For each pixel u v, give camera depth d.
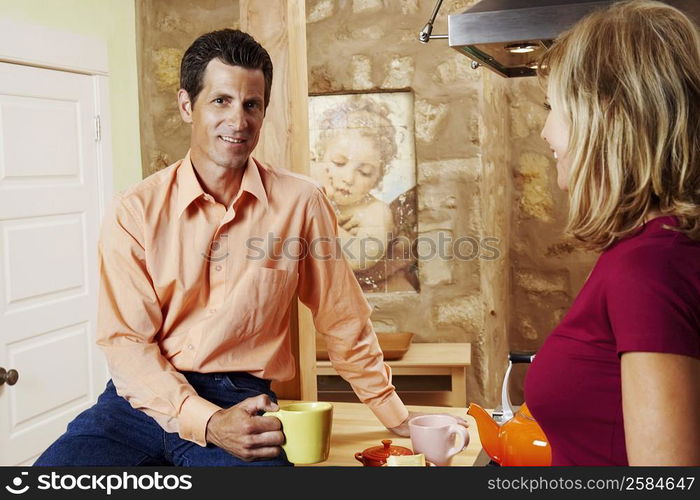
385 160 3.46
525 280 3.97
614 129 0.90
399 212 3.47
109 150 3.26
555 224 3.89
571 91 0.94
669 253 0.85
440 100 3.37
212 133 1.51
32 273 2.86
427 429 1.46
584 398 0.94
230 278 1.60
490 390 3.49
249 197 1.60
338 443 1.70
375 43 3.41
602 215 0.91
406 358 3.17
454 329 3.46
